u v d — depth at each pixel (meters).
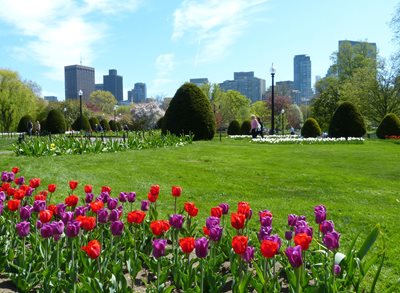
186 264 3.61
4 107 54.16
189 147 17.19
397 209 7.39
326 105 55.16
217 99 66.69
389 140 26.41
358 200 8.13
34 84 73.62
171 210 7.18
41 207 4.14
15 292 3.52
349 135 28.16
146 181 9.70
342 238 5.70
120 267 3.31
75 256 3.83
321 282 3.05
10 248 4.02
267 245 2.60
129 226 4.63
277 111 73.19
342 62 57.66
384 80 40.38
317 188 9.32
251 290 3.54
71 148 14.54
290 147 19.67
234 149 17.19
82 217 3.42
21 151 13.70
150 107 56.81
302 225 3.57
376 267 4.55
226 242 4.25
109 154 14.08
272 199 8.11
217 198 8.20
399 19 36.31
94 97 100.56
